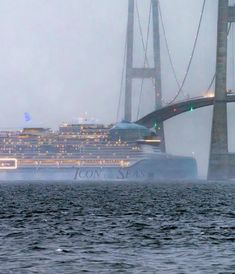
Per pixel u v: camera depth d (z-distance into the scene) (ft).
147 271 370.73
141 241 496.64
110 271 370.73
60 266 385.50
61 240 502.38
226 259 411.75
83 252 439.63
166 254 431.84
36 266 384.88
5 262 398.01
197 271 370.94
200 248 459.73
